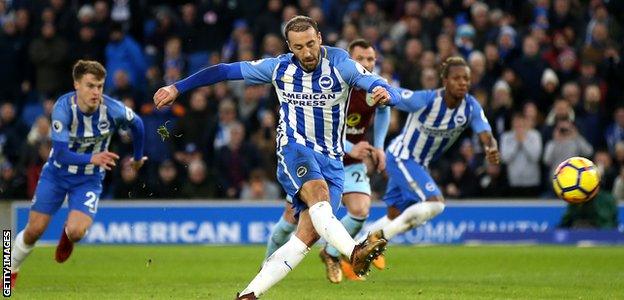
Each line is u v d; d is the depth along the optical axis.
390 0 72.19
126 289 33.03
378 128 38.00
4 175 61.00
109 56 67.62
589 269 42.38
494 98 62.44
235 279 37.66
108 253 49.78
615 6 70.81
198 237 58.00
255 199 59.66
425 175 39.62
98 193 34.72
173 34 69.06
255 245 56.62
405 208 40.78
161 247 54.56
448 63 38.22
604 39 66.31
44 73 67.94
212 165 62.16
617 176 59.88
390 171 40.44
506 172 60.19
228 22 70.00
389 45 65.56
